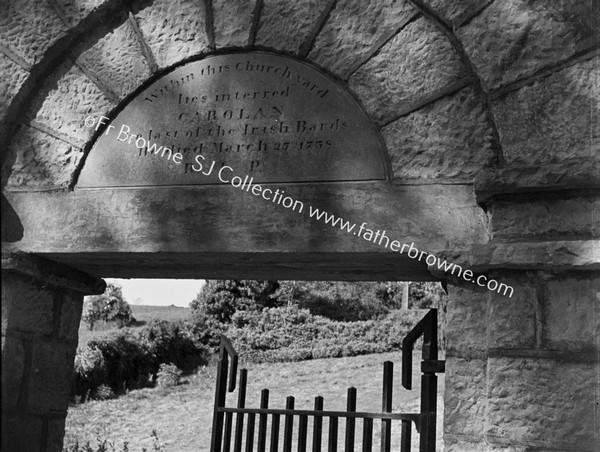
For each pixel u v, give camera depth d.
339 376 13.70
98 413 11.89
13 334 3.77
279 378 13.98
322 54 3.58
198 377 14.91
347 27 3.56
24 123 3.94
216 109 3.71
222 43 3.74
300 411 3.89
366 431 3.67
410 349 3.65
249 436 4.05
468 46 3.28
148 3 3.91
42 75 3.95
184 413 12.05
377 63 3.48
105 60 3.91
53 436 4.10
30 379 3.89
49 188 3.82
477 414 2.96
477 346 3.04
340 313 19.11
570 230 2.99
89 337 14.47
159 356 15.06
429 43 3.42
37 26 3.93
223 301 17.52
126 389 13.68
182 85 3.80
